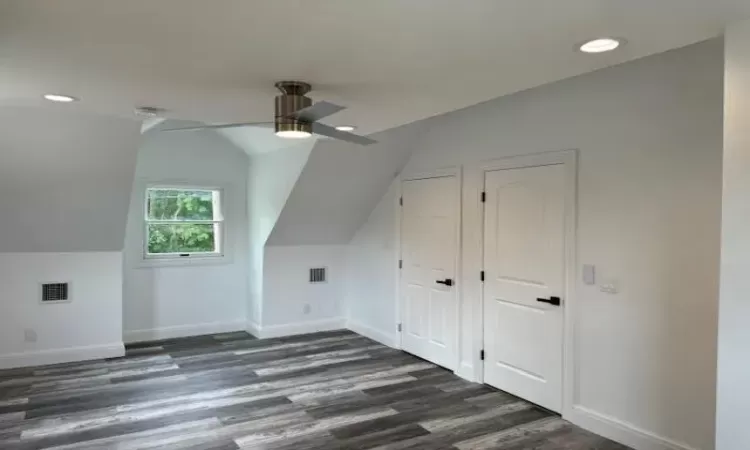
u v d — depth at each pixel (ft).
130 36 6.72
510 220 14.02
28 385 14.60
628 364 10.97
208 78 8.72
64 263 16.83
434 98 10.20
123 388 14.48
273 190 19.15
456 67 8.12
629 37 6.80
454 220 16.07
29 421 12.10
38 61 7.82
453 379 15.52
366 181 18.57
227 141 20.72
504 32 6.60
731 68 6.38
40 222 15.47
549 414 12.78
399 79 8.80
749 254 6.26
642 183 10.68
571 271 12.24
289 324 20.94
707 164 9.57
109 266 17.48
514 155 13.83
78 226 16.07
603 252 11.50
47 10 5.86
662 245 10.30
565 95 12.40
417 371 16.31
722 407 6.52
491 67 8.11
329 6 5.76
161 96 10.05
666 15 6.03
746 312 6.30
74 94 9.89
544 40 6.91
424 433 11.72
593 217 11.73
